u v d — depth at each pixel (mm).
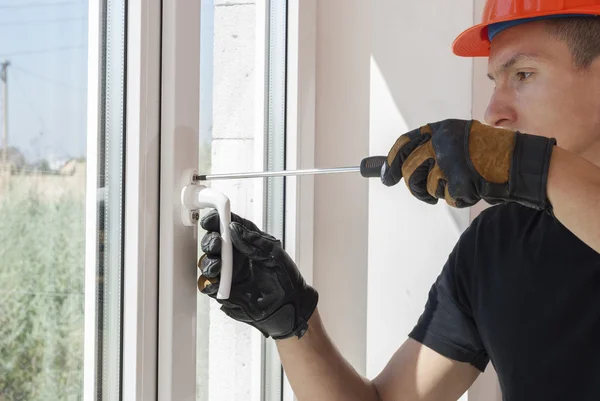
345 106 1603
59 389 894
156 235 991
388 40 1569
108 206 970
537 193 850
